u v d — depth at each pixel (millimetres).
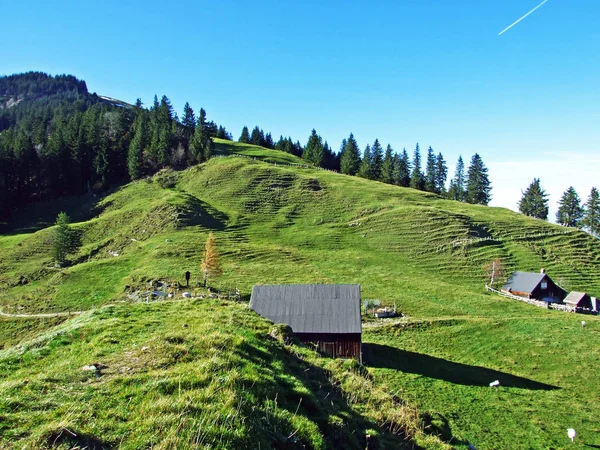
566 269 82625
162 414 10266
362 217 109375
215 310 25594
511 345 44844
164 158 148125
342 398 15969
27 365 16375
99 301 62094
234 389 11852
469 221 104812
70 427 9281
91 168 143625
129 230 98812
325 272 75812
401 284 69875
